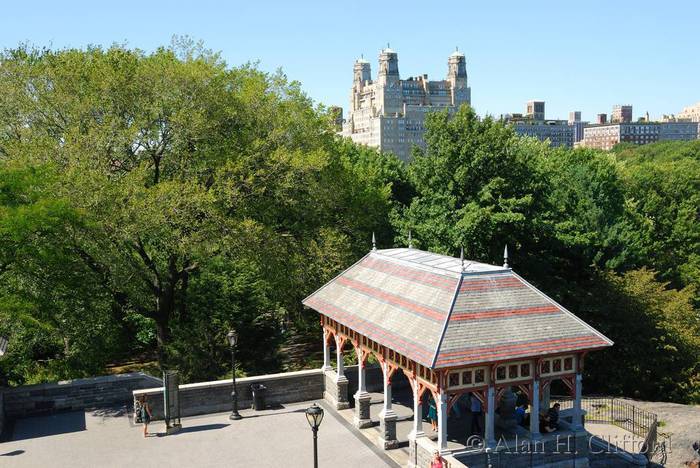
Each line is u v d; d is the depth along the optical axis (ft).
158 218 92.43
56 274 92.17
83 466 65.72
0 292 87.66
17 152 94.79
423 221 143.64
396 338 64.80
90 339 102.53
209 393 82.89
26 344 98.37
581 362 65.26
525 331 62.69
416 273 73.61
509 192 135.33
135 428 76.64
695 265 192.65
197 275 122.93
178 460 67.31
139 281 106.83
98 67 105.19
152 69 104.27
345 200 131.34
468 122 142.10
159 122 107.76
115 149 101.96
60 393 82.64
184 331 107.86
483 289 65.26
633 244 155.22
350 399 86.28
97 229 91.76
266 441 72.38
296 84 131.13
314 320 135.03
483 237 129.49
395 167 188.85
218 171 103.04
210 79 108.58
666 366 123.44
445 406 59.82
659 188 212.64
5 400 80.18
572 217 159.84
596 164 176.86
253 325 114.93
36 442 72.33
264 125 115.55
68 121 104.37
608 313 126.52
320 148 116.16
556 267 153.48
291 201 112.57
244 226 103.19
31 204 83.66
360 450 69.46
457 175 134.62
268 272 112.47
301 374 87.56
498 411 74.69
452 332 60.34
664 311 126.93
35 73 102.83
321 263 120.88
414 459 63.77
